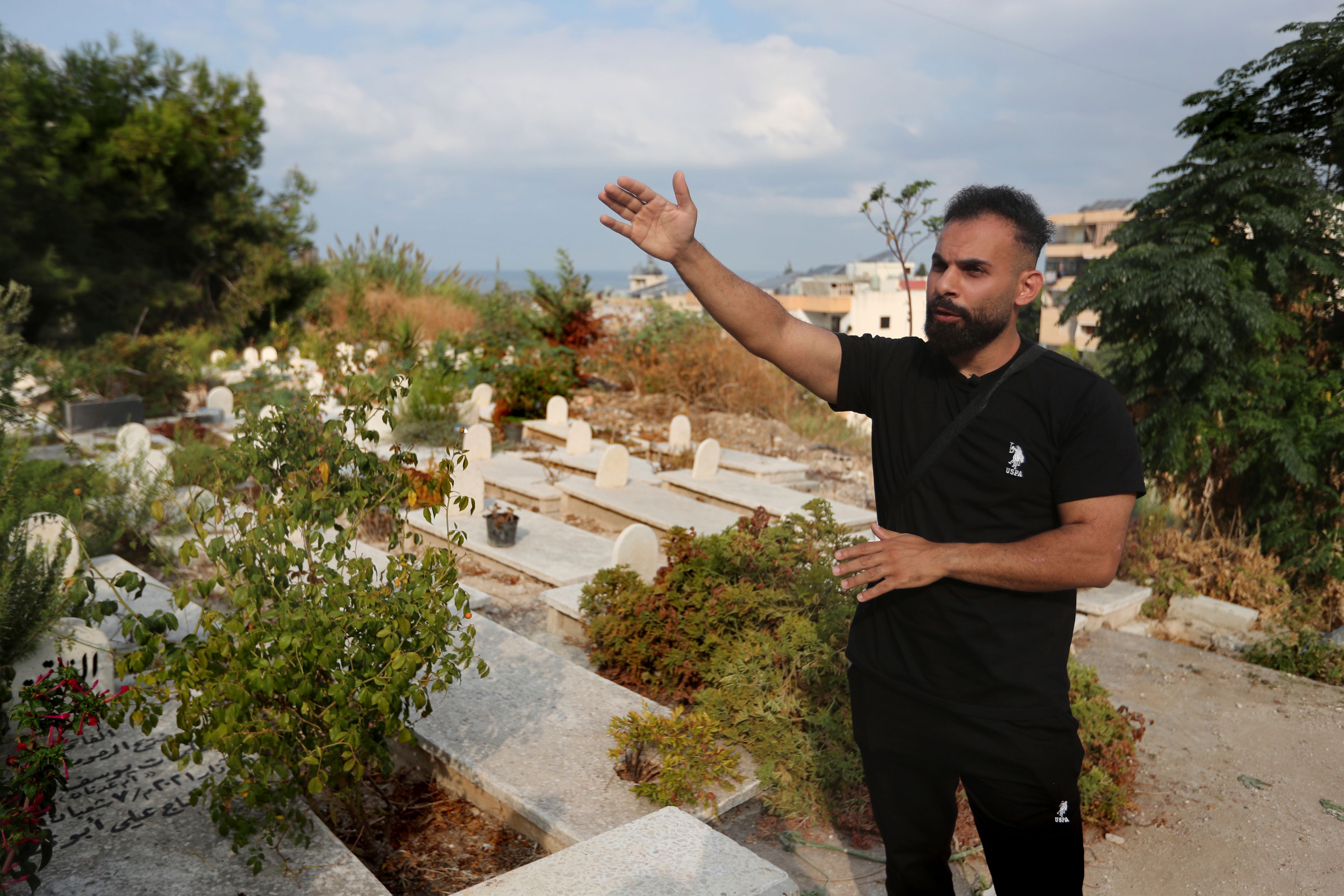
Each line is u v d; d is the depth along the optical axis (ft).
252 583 9.45
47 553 12.73
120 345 41.42
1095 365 25.45
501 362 44.27
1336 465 21.63
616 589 16.79
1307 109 22.35
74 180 53.67
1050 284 128.26
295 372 43.68
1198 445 22.56
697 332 47.91
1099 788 12.78
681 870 8.57
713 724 12.06
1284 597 21.34
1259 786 14.12
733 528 16.44
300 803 10.87
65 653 12.52
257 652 9.24
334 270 73.31
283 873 9.37
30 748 8.84
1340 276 21.13
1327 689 17.94
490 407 41.55
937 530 6.31
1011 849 6.37
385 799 11.70
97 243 59.36
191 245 64.28
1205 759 15.06
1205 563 22.65
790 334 6.95
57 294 54.44
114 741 12.05
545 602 18.66
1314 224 21.48
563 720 13.25
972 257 5.89
